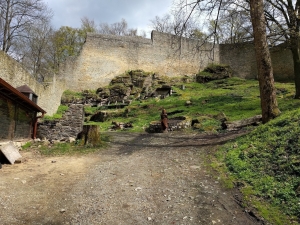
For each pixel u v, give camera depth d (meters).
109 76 28.89
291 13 11.23
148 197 4.28
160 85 26.38
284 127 5.84
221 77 28.95
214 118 12.66
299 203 3.48
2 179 4.89
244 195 4.11
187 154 7.23
